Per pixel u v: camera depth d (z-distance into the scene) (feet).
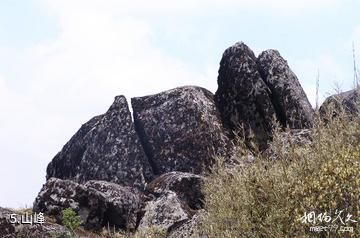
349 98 46.50
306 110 83.10
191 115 81.35
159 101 85.20
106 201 62.54
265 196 30.76
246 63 85.87
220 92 87.45
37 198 63.57
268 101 82.58
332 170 26.81
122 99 81.76
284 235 26.81
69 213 54.34
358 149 28.43
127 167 76.23
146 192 70.64
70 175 81.41
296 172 30.17
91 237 58.80
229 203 33.12
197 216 46.83
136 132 81.56
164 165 79.10
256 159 35.45
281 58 88.28
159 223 59.36
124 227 62.75
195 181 67.87
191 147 78.89
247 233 29.78
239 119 83.56
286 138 40.09
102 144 78.79
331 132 34.53
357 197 24.95
